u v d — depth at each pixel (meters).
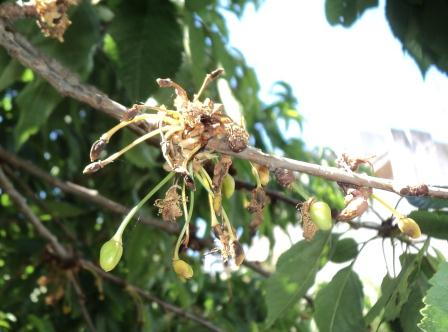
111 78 0.45
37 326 0.46
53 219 0.54
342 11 0.37
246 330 0.53
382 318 0.27
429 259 0.28
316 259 0.29
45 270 0.51
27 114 0.41
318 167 0.21
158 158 0.49
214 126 0.20
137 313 0.51
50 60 0.24
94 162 0.21
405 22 0.33
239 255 0.22
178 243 0.22
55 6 0.24
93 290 0.50
